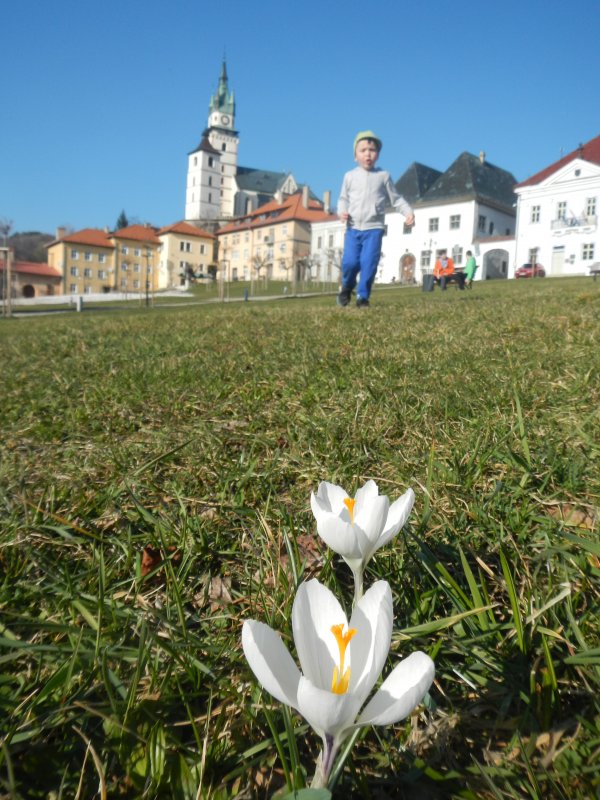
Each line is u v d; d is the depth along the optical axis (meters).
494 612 0.53
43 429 1.24
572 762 0.37
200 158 53.28
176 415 1.29
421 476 0.83
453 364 1.54
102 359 2.13
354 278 4.24
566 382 1.26
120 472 0.93
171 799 0.36
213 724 0.42
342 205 4.13
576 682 0.43
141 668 0.42
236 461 0.95
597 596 0.53
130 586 0.61
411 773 0.37
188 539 0.68
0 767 0.38
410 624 0.51
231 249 43.88
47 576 0.62
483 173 28.05
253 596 0.58
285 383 1.48
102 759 0.39
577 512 0.71
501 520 0.69
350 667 0.27
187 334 2.72
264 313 3.77
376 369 1.52
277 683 0.24
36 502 0.81
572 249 23.50
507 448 0.88
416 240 28.70
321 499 0.40
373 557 0.61
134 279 43.25
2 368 2.15
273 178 56.81
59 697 0.43
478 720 0.41
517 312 2.73
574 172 23.16
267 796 0.37
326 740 0.26
